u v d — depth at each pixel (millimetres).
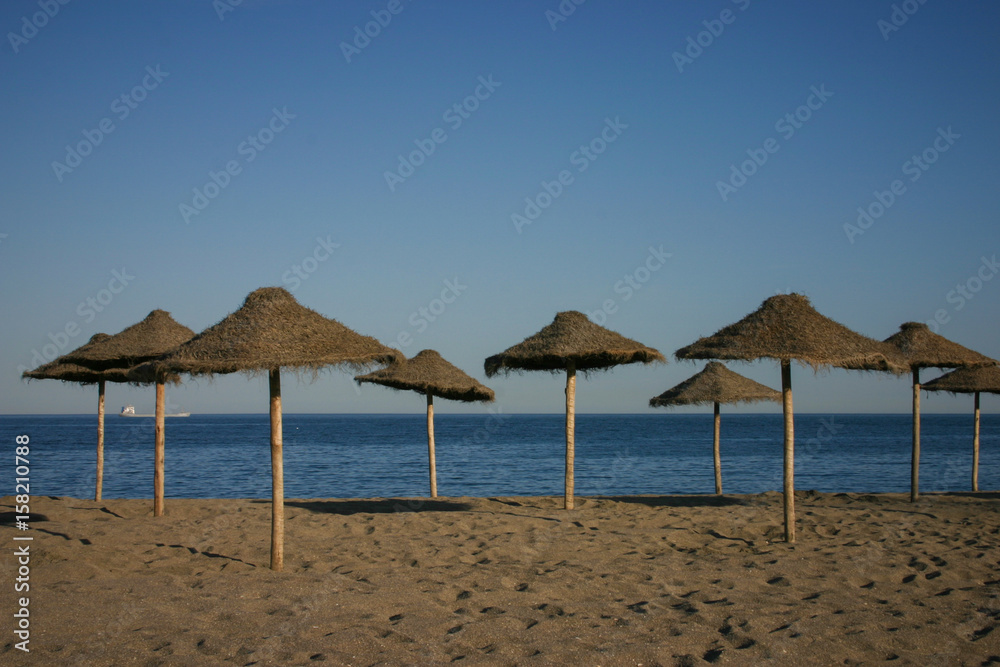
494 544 9398
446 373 13977
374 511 12750
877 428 89562
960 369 16766
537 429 94125
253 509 12422
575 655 5387
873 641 5758
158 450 11672
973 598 7012
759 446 49594
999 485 23781
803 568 8117
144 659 5164
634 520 11500
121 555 8336
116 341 11148
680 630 5965
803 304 9625
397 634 5730
